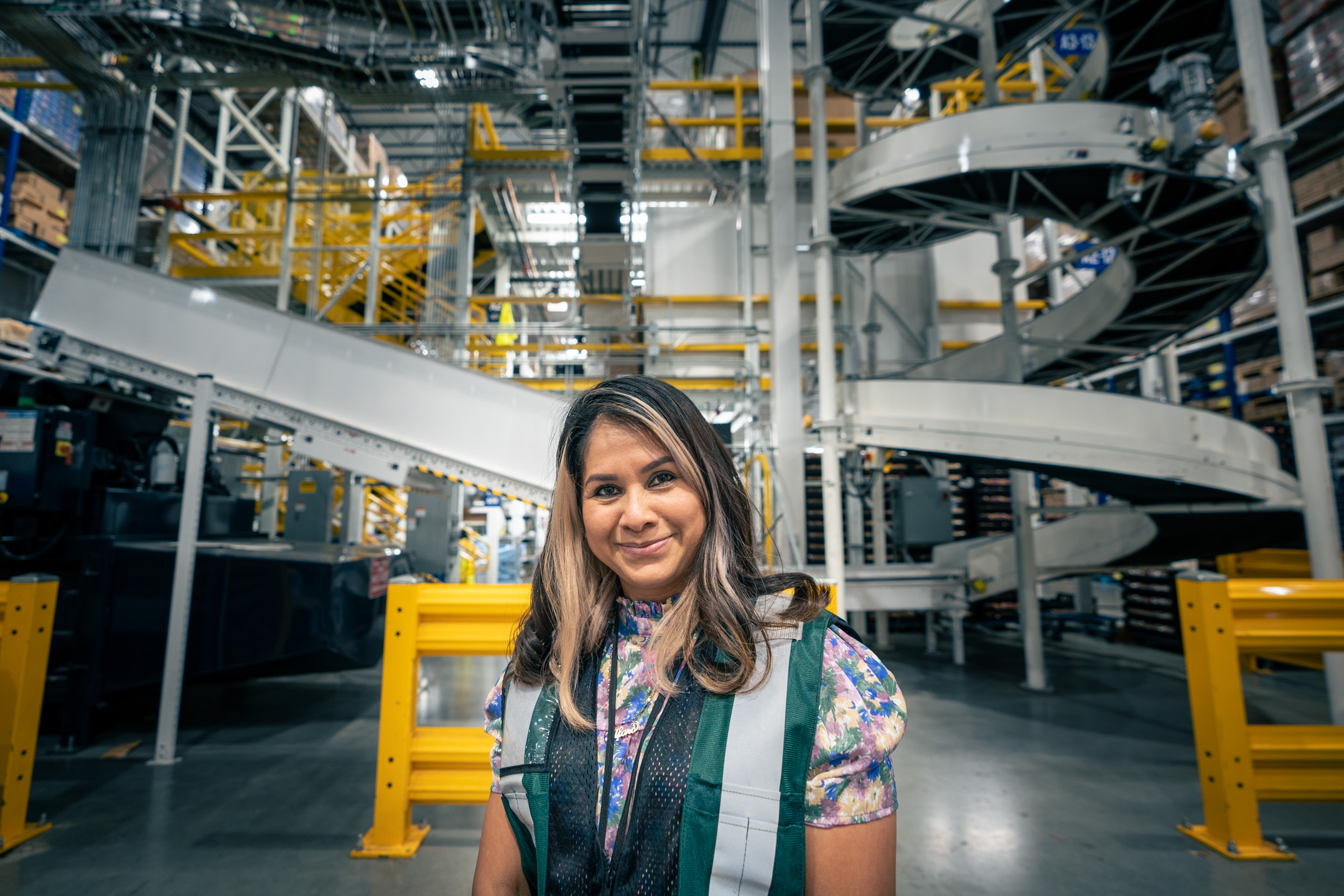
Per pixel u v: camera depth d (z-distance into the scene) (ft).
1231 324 24.61
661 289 25.96
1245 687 16.61
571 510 2.65
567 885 2.14
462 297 23.52
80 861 7.77
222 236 23.77
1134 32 16.97
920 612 24.82
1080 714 14.19
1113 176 13.47
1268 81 12.65
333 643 12.01
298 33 16.48
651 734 2.23
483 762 8.05
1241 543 17.11
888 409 14.57
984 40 17.29
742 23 43.80
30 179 21.74
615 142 20.62
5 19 14.53
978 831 8.77
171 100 31.22
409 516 24.07
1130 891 7.34
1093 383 32.17
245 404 13.61
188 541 11.41
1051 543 20.43
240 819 8.86
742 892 1.99
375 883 7.29
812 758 2.08
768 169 17.60
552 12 16.52
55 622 11.80
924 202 15.53
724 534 2.39
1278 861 7.92
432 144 33.68
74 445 11.69
